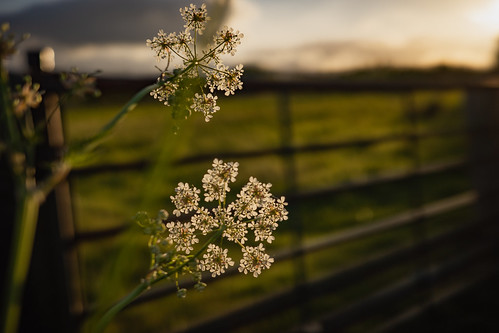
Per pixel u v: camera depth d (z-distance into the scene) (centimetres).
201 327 223
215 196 37
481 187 409
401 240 496
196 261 36
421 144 1078
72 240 164
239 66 34
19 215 29
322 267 441
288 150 257
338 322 283
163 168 29
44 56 146
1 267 164
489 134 404
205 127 1110
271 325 310
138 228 34
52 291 162
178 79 33
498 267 395
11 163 30
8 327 27
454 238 371
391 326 310
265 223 37
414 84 318
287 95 259
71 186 166
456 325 314
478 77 402
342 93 273
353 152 1065
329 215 649
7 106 30
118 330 313
